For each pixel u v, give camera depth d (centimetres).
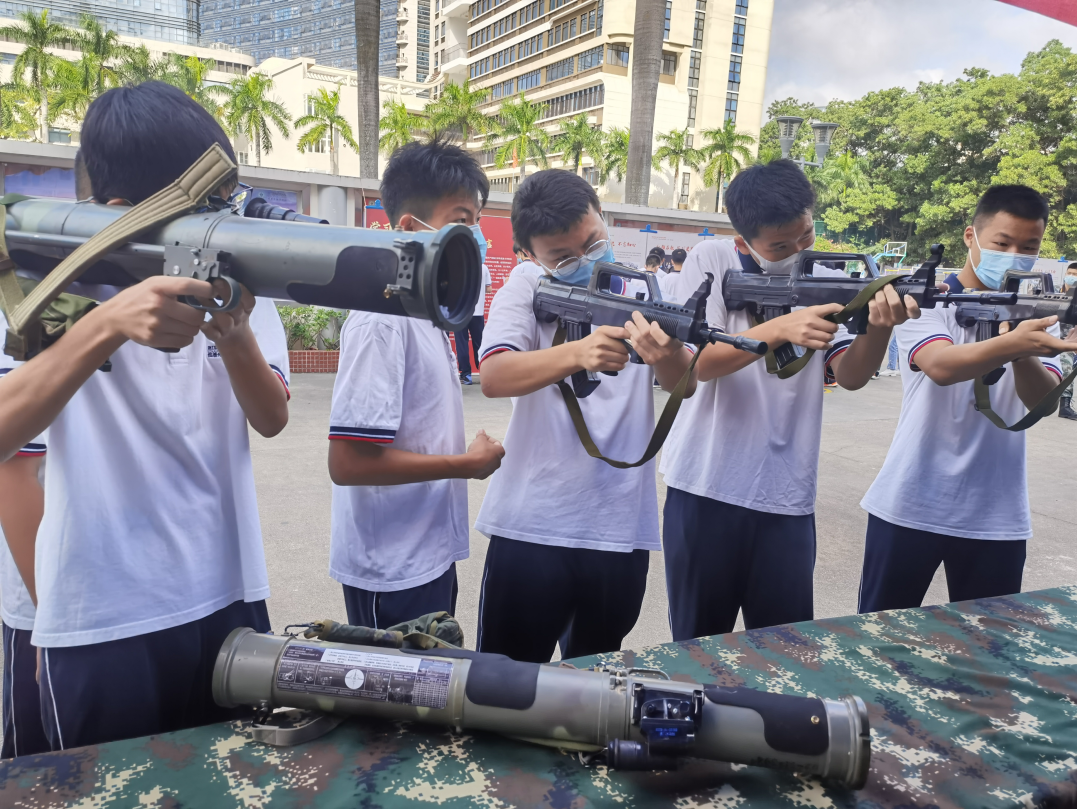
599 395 182
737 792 103
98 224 99
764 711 102
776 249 199
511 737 110
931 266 166
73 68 4162
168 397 123
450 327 91
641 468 187
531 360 163
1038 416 196
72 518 114
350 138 5009
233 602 138
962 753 114
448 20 9838
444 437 173
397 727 113
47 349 96
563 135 5091
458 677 108
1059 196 1464
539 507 180
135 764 103
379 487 167
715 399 207
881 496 234
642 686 106
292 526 395
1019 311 202
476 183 164
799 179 191
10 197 107
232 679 111
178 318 92
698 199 6538
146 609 120
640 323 144
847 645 148
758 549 206
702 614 214
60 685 116
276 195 830
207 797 97
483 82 9112
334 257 87
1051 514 490
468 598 334
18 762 102
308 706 110
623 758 102
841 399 877
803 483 204
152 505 121
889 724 121
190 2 12231
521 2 8088
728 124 4853
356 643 119
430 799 98
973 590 229
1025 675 139
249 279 94
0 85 4175
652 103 1675
